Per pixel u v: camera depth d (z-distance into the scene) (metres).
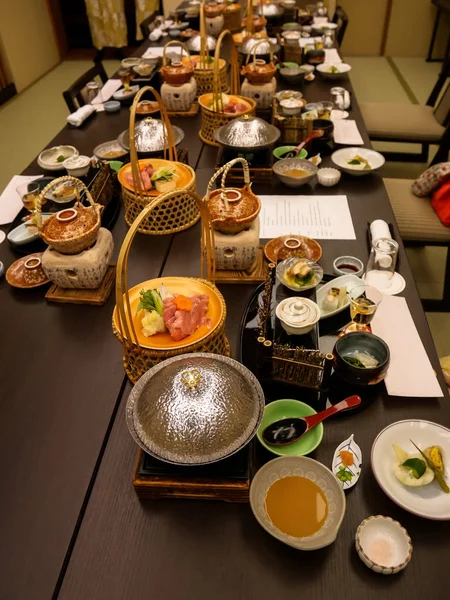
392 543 0.87
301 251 1.52
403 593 0.83
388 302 1.38
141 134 1.86
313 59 3.19
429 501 0.94
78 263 1.39
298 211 1.80
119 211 1.85
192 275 1.53
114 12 5.68
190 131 2.42
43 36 5.59
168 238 1.69
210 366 0.97
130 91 2.75
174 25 3.96
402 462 0.97
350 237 1.66
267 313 1.23
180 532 0.92
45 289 1.50
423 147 3.49
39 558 0.89
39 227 1.38
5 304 1.46
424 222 2.19
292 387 1.13
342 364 1.11
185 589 0.85
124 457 1.04
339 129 2.38
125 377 1.22
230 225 1.39
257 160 1.96
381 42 5.78
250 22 3.02
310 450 1.01
